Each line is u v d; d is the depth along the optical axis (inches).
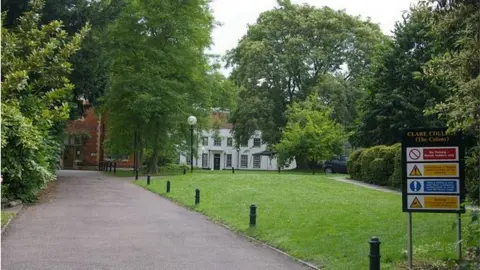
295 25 2094.0
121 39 1445.6
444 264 314.7
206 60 1624.0
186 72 1525.6
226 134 3250.5
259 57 2038.6
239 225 513.7
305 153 1688.0
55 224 512.7
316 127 1675.7
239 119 2063.2
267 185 956.0
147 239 443.8
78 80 1000.9
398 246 366.3
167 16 1471.5
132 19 1461.6
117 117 1537.9
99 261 352.8
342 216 520.1
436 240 375.9
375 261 281.9
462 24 306.3
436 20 313.4
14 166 628.1
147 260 359.9
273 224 500.4
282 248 406.9
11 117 611.2
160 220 564.1
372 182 1036.5
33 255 366.6
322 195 767.1
